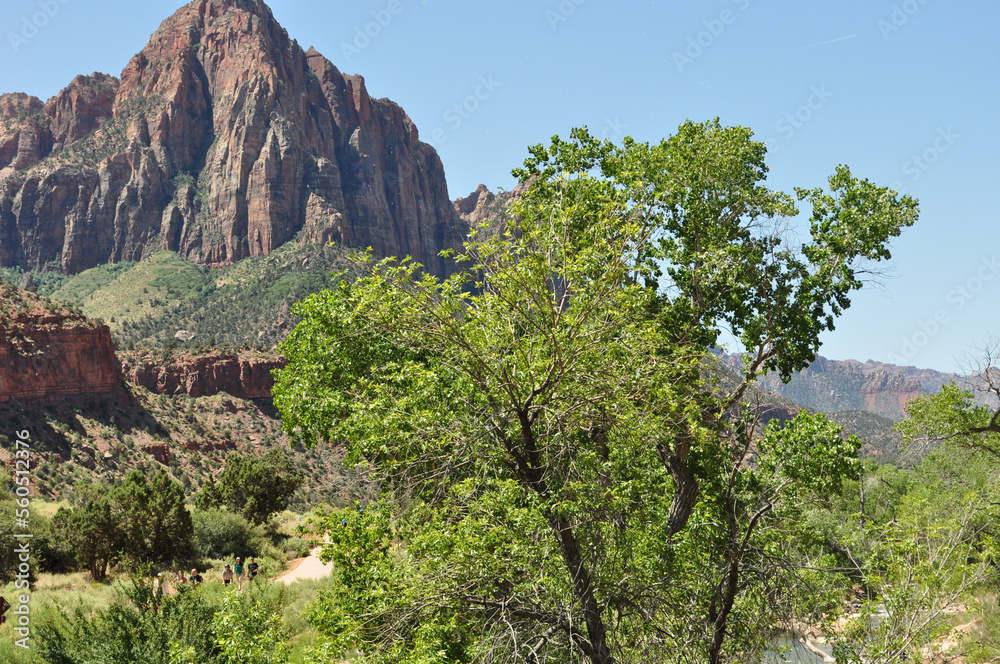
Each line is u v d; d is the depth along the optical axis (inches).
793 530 548.7
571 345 406.0
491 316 430.0
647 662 419.2
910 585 530.6
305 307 653.3
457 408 434.3
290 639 684.7
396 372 478.0
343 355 609.9
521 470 411.8
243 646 391.2
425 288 429.4
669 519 577.6
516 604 382.9
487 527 379.6
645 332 439.8
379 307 434.0
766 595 484.4
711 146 682.2
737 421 570.9
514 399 402.9
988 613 679.7
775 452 520.4
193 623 549.6
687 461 582.6
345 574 393.7
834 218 672.4
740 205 684.7
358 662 356.5
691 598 454.6
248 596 697.0
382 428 430.3
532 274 410.9
